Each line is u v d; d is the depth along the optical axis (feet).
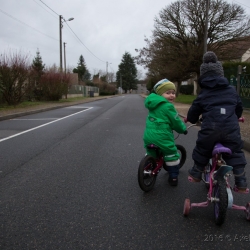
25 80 57.82
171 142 11.64
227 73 52.21
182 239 8.22
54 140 22.88
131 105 74.08
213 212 10.04
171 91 11.90
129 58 349.20
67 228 8.77
